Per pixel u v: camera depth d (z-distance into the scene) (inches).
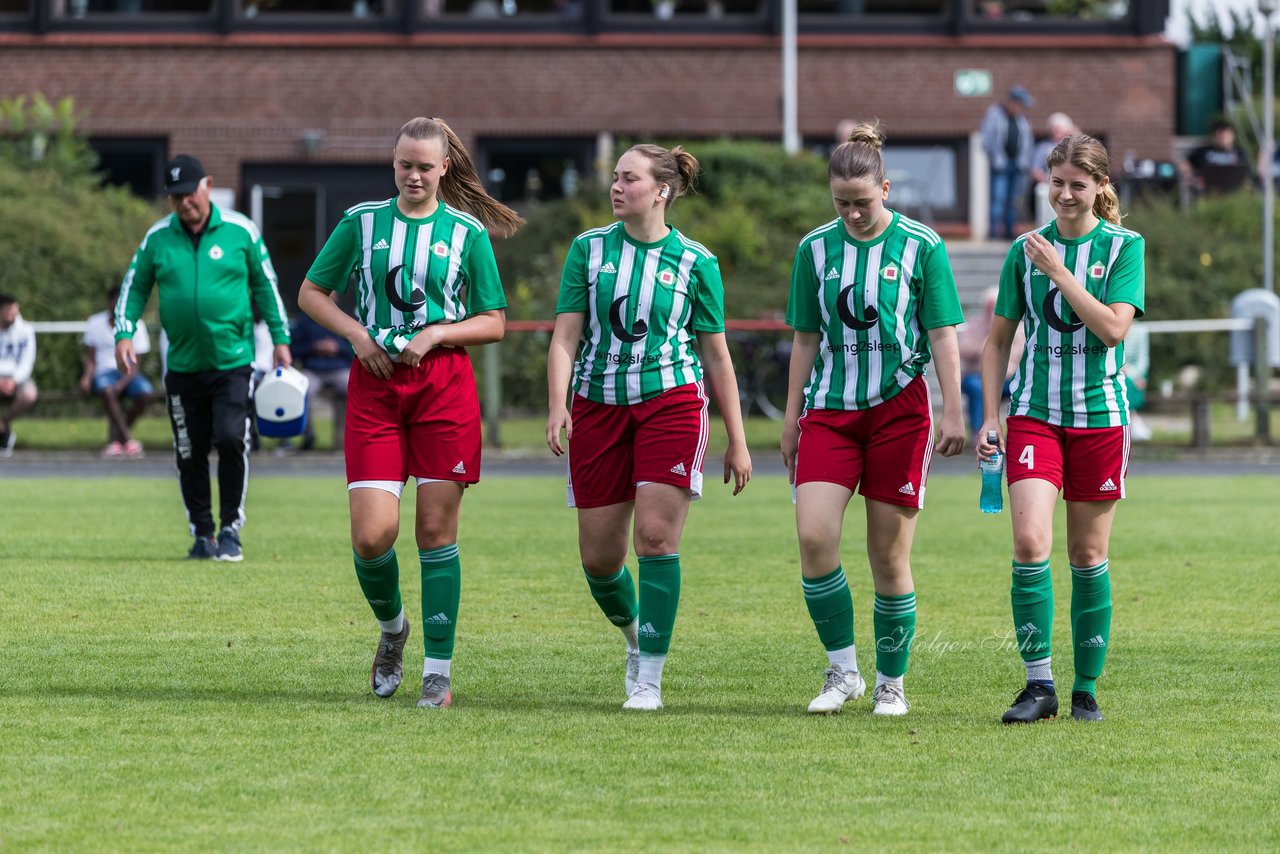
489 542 1462.8
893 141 3683.6
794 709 815.7
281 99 3609.7
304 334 2561.5
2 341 2485.2
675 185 820.0
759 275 3014.3
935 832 603.8
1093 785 669.9
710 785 663.8
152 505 1756.9
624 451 824.9
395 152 832.9
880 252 797.2
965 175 3673.7
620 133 3639.3
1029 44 3654.0
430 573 818.8
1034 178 3447.3
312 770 681.6
